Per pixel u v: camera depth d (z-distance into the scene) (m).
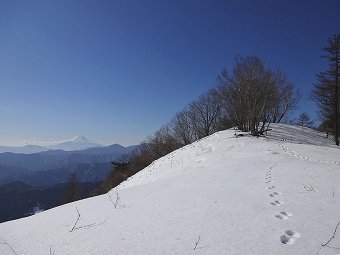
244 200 7.79
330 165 13.44
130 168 55.47
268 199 7.79
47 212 8.38
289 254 4.57
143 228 5.95
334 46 35.81
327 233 5.25
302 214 6.33
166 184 12.30
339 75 36.28
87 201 9.54
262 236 5.27
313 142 34.34
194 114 60.44
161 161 31.95
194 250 4.82
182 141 60.78
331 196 7.59
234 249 4.80
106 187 52.88
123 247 5.06
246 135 31.62
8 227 7.06
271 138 31.59
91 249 5.07
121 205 8.18
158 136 60.94
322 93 38.16
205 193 9.12
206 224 5.99
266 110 33.44
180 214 6.79
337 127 36.41
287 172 12.12
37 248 5.32
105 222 6.53
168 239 5.30
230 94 36.44
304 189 8.60
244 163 17.39
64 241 5.55
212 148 28.42
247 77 33.91
